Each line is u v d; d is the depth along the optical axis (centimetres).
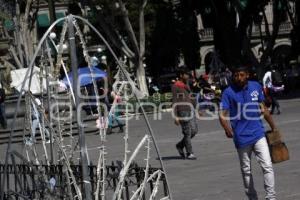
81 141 854
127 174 905
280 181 1397
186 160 1894
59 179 912
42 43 862
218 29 6069
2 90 3531
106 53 5834
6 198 965
